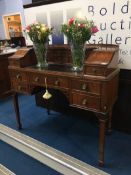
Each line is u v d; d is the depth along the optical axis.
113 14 1.82
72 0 2.00
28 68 1.96
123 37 1.83
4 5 5.97
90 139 2.09
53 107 2.70
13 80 2.13
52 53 2.15
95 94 1.51
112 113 2.12
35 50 1.97
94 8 1.90
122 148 1.91
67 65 2.02
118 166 1.68
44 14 2.28
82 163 1.73
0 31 6.59
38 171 1.69
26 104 3.11
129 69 1.88
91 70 1.49
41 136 2.19
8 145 2.10
